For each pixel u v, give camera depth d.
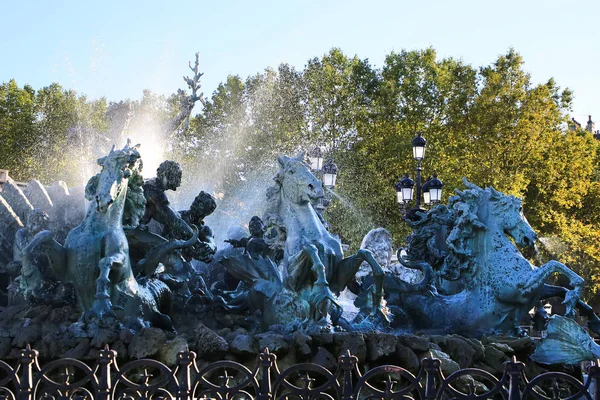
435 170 36.34
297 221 11.45
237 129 39.28
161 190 12.09
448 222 14.38
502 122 37.72
